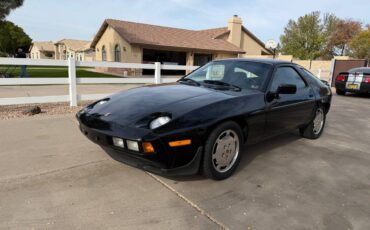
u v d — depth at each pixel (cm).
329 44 5288
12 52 6025
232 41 3094
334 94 1315
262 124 370
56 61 674
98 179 317
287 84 394
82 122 327
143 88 398
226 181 328
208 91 362
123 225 237
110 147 293
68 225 234
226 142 326
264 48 3469
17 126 514
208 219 251
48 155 380
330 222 255
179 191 298
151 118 288
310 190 315
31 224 233
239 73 412
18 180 307
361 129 623
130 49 2197
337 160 415
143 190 297
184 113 293
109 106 334
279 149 454
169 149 275
